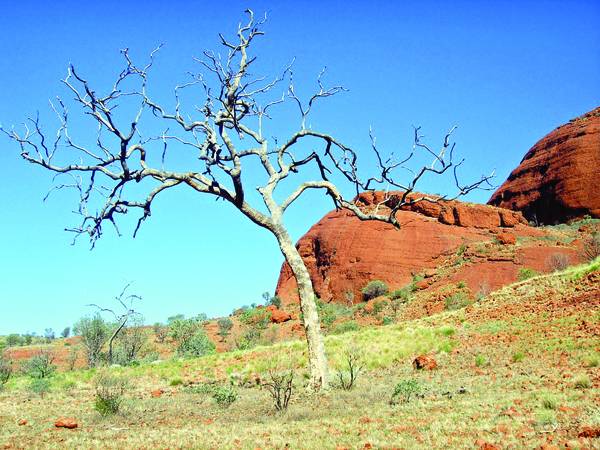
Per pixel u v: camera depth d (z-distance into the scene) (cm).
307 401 1489
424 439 870
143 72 1698
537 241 7850
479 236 8569
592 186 9381
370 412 1222
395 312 6309
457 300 5738
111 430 1227
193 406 1588
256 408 1462
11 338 7275
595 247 6072
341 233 9281
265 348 3170
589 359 1544
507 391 1302
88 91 1555
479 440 814
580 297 2603
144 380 2538
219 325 6738
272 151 1892
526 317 2569
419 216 9144
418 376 1822
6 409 1611
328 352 2561
